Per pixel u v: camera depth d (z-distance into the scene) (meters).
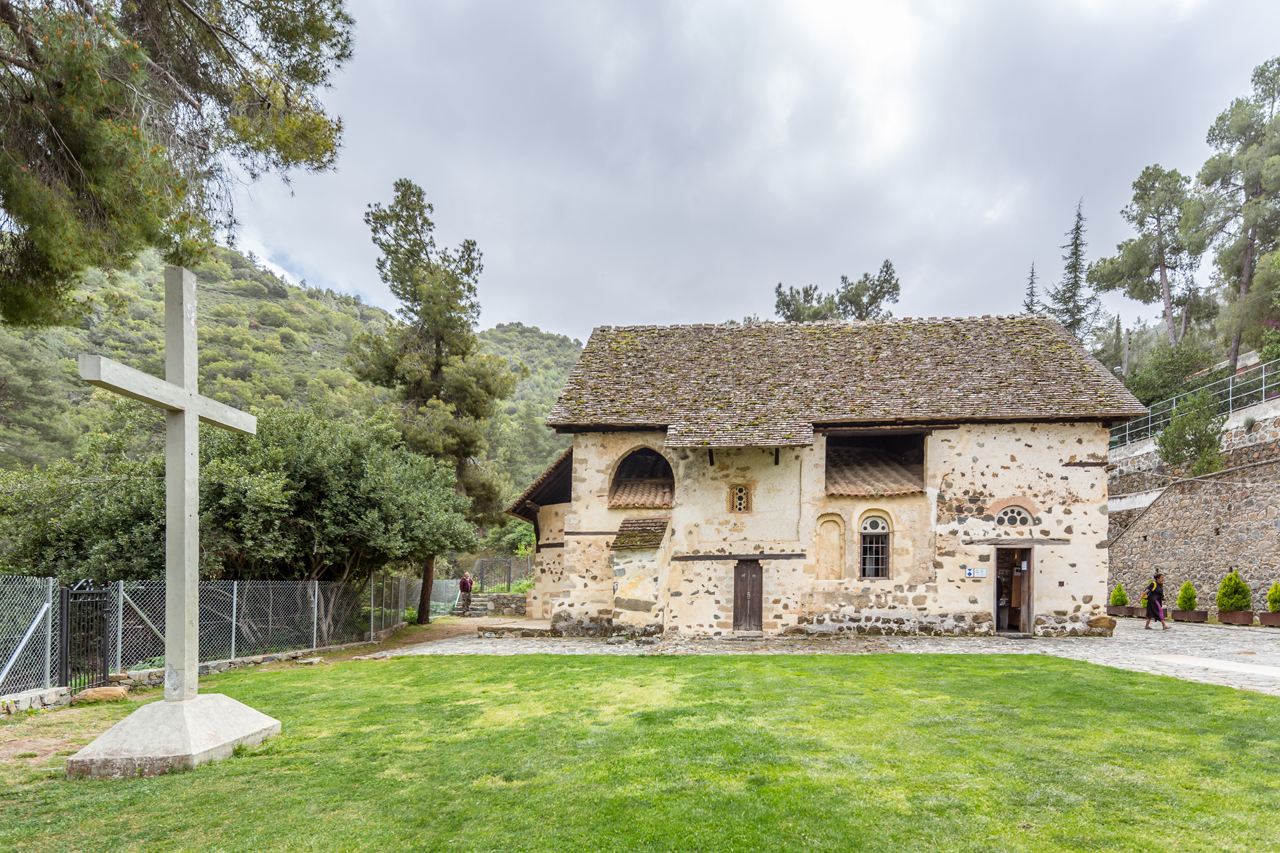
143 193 6.15
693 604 14.72
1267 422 19.97
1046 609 14.21
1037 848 3.79
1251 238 27.83
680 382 16.55
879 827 4.10
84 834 4.13
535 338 135.25
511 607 27.80
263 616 12.78
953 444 14.67
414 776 5.27
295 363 66.75
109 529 12.25
